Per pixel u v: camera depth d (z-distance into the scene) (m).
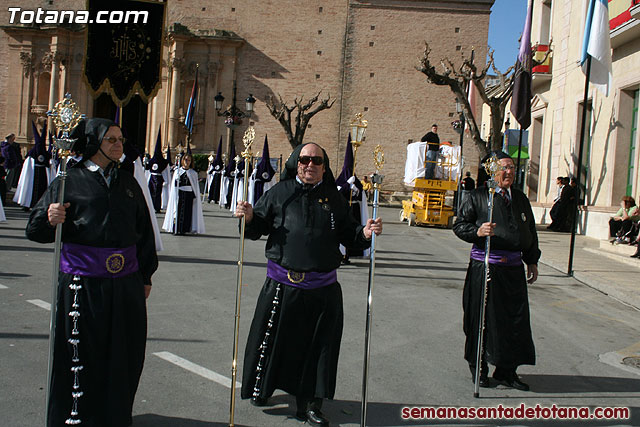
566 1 24.81
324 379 4.35
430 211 24.45
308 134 43.94
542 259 14.33
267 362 4.51
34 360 5.53
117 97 11.83
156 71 12.06
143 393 4.94
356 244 4.61
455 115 43.62
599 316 8.91
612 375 6.12
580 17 23.33
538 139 28.36
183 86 43.16
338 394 5.20
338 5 43.91
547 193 26.17
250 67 43.81
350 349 6.50
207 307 7.96
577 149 23.12
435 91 43.66
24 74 44.28
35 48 44.25
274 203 4.62
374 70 43.81
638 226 15.90
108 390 3.80
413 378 5.69
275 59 43.84
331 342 4.43
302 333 4.46
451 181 24.36
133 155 9.61
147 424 4.35
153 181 19.98
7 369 5.26
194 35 42.53
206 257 12.32
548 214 24.73
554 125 25.73
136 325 4.02
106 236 3.88
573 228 12.58
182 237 15.53
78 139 3.98
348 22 43.81
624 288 10.52
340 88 43.88
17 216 17.72
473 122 23.39
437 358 6.35
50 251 11.77
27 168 19.06
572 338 7.55
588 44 13.13
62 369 3.77
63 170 3.73
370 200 28.75
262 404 4.79
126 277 3.98
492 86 37.78
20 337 6.18
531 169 28.39
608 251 15.83
